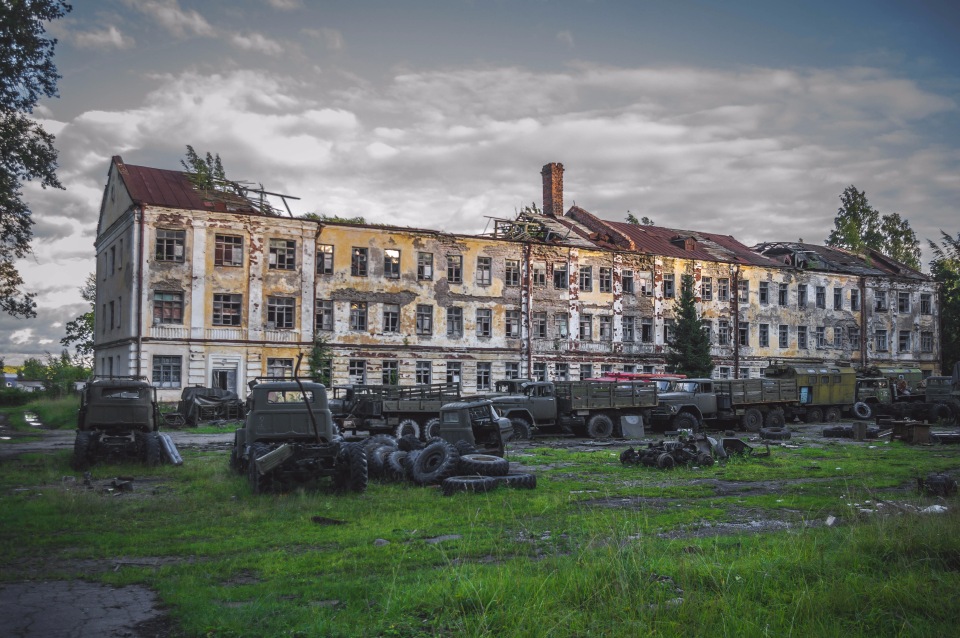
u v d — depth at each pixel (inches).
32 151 1106.1
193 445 910.4
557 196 2171.5
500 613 225.9
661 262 2012.8
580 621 223.5
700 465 681.0
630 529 358.6
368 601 251.8
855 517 373.7
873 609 229.1
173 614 242.2
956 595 238.2
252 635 219.8
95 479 583.8
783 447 898.7
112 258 1612.9
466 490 504.4
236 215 1507.1
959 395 1294.3
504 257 1813.5
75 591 275.0
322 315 1601.9
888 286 2402.8
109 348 1574.8
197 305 1460.4
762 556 287.4
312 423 539.8
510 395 1080.8
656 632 214.2
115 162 1568.7
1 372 3122.5
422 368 1699.1
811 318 2241.6
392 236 1684.3
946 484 501.0
